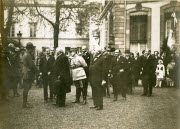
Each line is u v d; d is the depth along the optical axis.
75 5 23.05
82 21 25.27
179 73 17.41
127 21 23.47
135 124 7.75
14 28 21.00
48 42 25.19
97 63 10.12
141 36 23.23
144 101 11.73
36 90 14.88
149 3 22.83
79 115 8.91
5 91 11.42
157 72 17.30
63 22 23.12
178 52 18.84
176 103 10.84
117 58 12.88
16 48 11.87
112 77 12.61
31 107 10.09
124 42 23.50
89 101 12.05
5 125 7.55
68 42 35.31
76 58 11.44
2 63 11.43
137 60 15.63
